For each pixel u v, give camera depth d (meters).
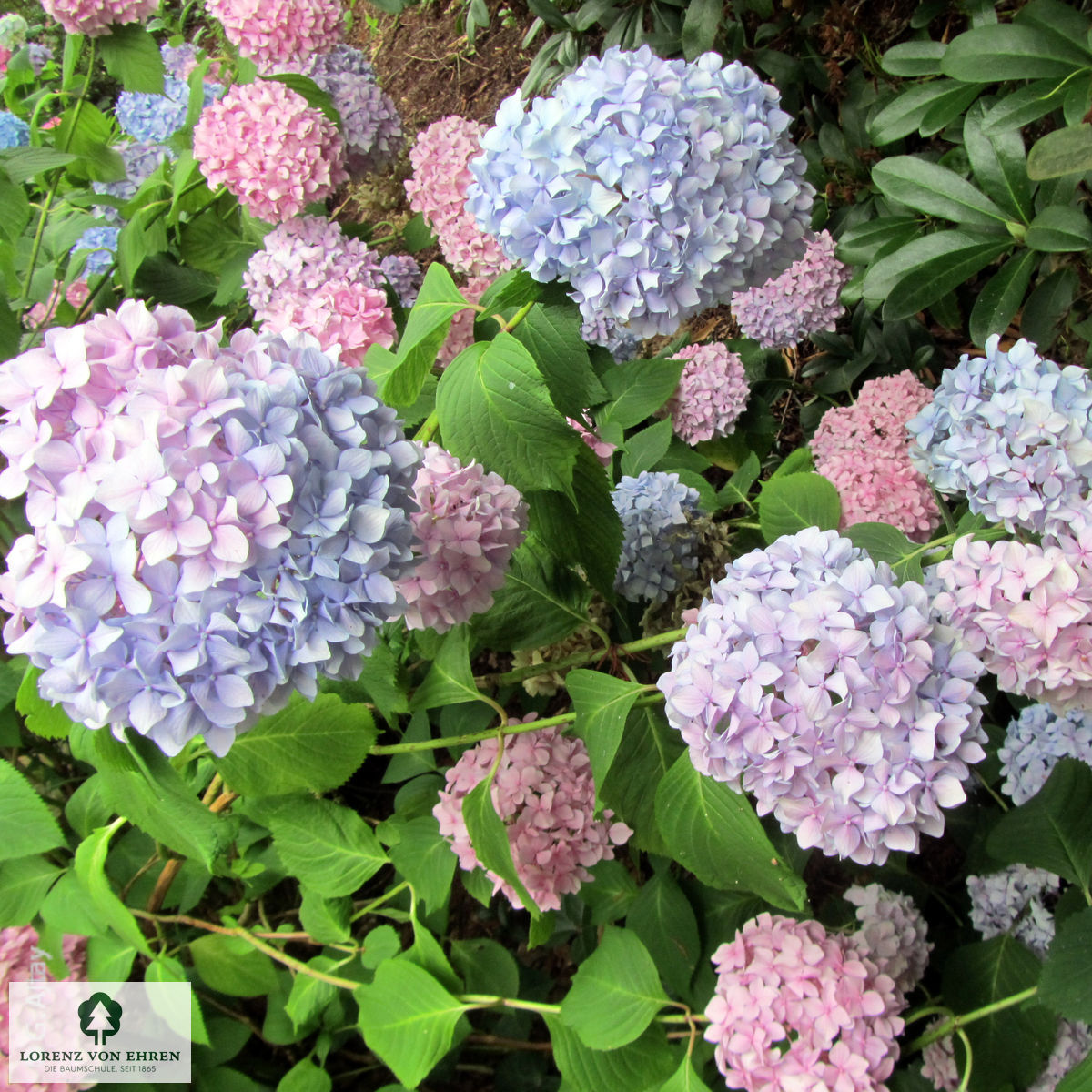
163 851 0.86
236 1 1.21
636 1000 0.76
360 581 0.63
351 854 0.83
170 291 1.25
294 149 1.08
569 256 0.72
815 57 1.38
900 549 0.85
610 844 0.90
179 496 0.58
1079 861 0.82
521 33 2.01
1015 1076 0.81
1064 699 0.72
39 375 0.60
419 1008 0.78
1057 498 0.75
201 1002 0.93
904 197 1.06
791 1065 0.73
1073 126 0.87
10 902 0.79
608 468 1.09
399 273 1.26
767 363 1.35
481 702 0.94
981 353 1.30
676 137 0.71
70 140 1.27
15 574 0.59
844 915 0.99
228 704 0.60
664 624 1.00
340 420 0.64
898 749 0.65
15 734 0.80
